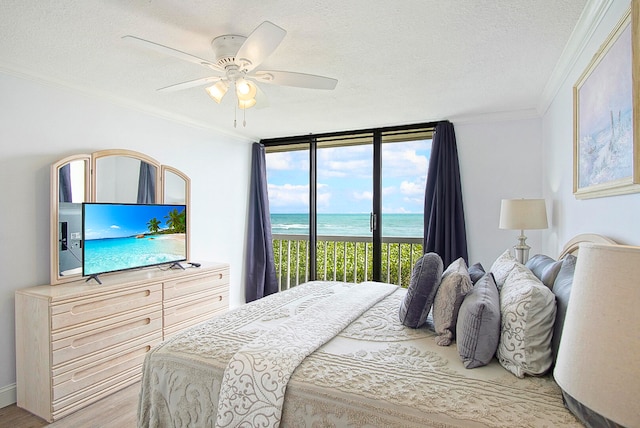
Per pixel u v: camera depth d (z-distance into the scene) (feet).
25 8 5.51
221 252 13.85
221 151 13.89
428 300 5.97
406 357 4.98
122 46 6.86
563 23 6.03
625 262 2.30
